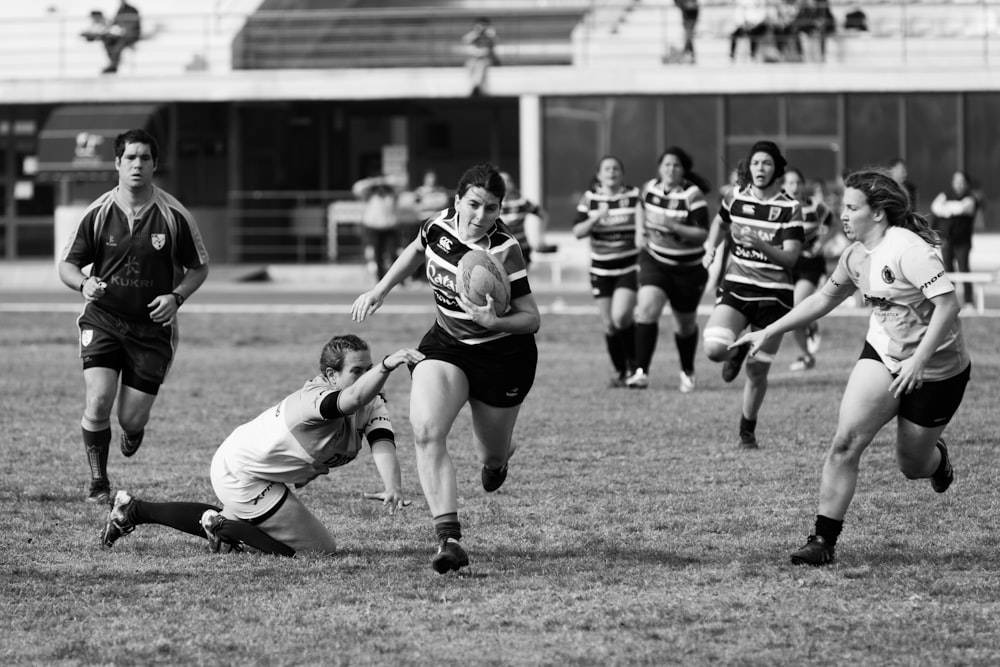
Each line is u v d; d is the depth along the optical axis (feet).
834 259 287.07
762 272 132.77
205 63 429.79
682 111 395.14
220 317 282.15
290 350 233.96
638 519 102.22
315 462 88.69
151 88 415.85
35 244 439.63
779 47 395.96
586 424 149.28
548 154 401.08
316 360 217.36
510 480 118.11
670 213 170.09
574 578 83.97
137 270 109.09
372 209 350.23
